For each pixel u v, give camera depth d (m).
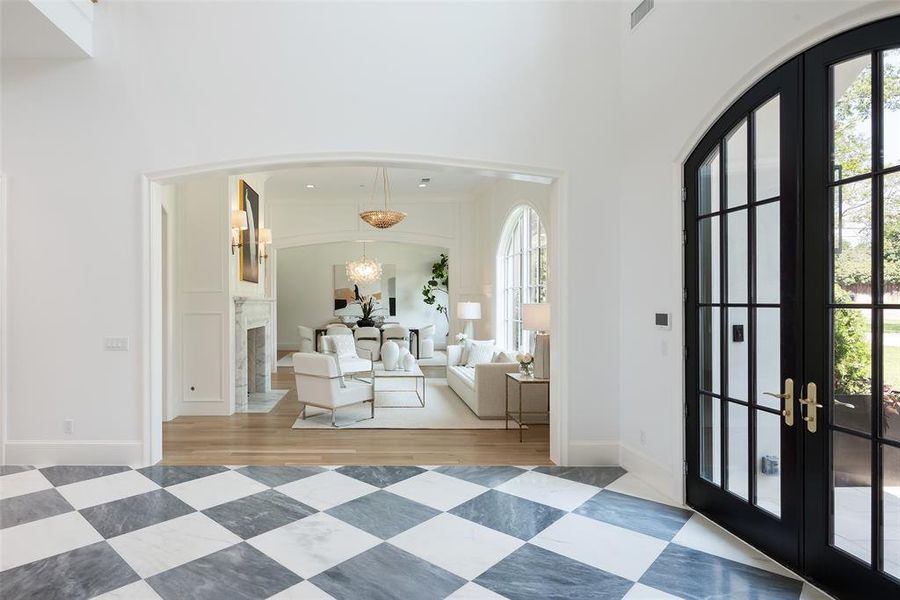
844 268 2.27
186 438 5.07
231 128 4.17
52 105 4.13
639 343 3.95
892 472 2.09
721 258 3.07
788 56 2.51
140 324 4.14
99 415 4.16
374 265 11.75
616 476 3.97
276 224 10.09
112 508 3.32
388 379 8.83
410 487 3.73
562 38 4.25
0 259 4.09
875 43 2.14
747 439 2.86
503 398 5.84
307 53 4.19
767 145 2.71
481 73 4.23
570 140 4.23
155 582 2.44
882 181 2.12
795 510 2.52
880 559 2.13
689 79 3.28
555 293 4.31
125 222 4.14
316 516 3.21
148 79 4.16
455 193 9.80
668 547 2.81
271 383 8.46
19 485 3.71
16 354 4.13
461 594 2.35
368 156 4.17
